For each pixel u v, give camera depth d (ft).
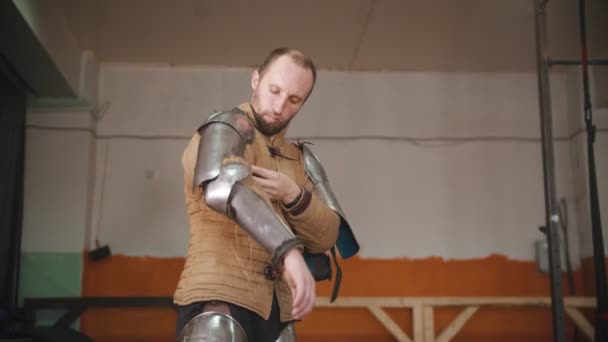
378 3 15.21
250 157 4.85
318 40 17.07
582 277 17.44
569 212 17.94
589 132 10.36
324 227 5.10
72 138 17.15
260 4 15.29
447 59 18.07
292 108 5.09
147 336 16.44
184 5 15.31
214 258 4.60
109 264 16.88
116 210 17.28
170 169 17.62
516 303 16.42
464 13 15.67
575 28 16.39
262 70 5.14
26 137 17.04
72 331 14.33
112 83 18.06
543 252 17.30
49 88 16.37
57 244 16.57
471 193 17.93
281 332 5.16
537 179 18.12
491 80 18.79
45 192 16.80
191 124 17.98
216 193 4.09
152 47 17.38
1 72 14.92
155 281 16.83
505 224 17.75
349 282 17.07
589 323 16.05
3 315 13.32
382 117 18.33
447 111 18.49
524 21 15.98
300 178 5.45
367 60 18.11
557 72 18.93
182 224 17.22
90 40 16.92
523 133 18.43
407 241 17.49
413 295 17.11
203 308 4.54
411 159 18.08
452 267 17.39
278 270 4.73
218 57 17.98
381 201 17.72
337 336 16.55
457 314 16.90
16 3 12.20
